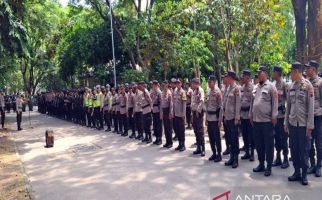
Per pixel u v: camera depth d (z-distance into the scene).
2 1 13.87
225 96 8.70
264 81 7.70
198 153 10.12
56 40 33.84
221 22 15.78
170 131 11.38
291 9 21.44
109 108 16.45
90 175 8.55
